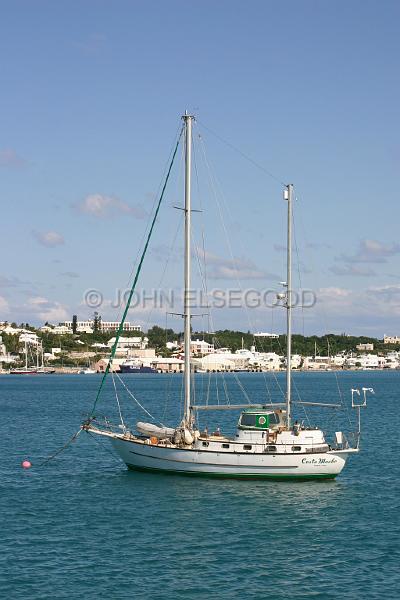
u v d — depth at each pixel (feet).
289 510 162.30
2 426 350.64
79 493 182.09
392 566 126.82
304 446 184.75
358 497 175.52
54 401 558.97
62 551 134.41
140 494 177.47
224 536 143.23
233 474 186.60
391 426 335.26
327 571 124.36
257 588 116.78
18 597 112.98
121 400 563.48
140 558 130.31
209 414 408.87
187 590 115.96
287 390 195.00
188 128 205.87
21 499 176.86
